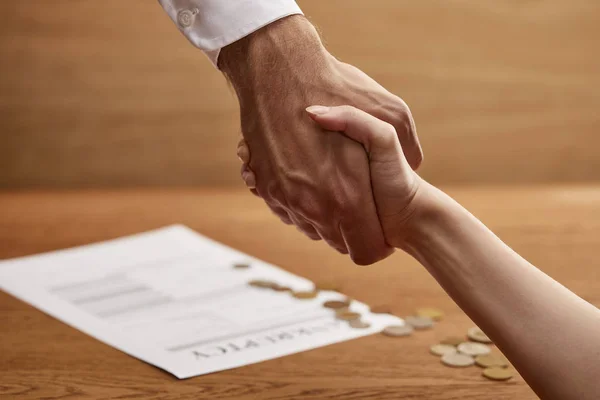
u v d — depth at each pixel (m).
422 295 1.34
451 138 1.89
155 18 1.77
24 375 1.16
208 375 1.16
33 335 1.24
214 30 1.14
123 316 1.28
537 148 1.92
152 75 1.79
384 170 1.10
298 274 1.40
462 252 1.07
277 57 1.14
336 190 1.13
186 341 1.22
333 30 1.82
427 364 1.19
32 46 1.76
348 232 1.14
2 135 1.77
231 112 1.81
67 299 1.32
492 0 1.85
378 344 1.22
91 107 1.79
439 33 1.85
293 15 1.15
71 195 1.75
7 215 1.63
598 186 1.86
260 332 1.24
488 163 1.91
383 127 1.10
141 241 1.50
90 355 1.20
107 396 1.13
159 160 1.81
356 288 1.36
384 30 1.83
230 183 1.83
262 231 1.56
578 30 1.88
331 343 1.22
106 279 1.38
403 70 1.85
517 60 1.88
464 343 1.22
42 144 1.79
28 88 1.77
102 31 1.77
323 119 1.11
